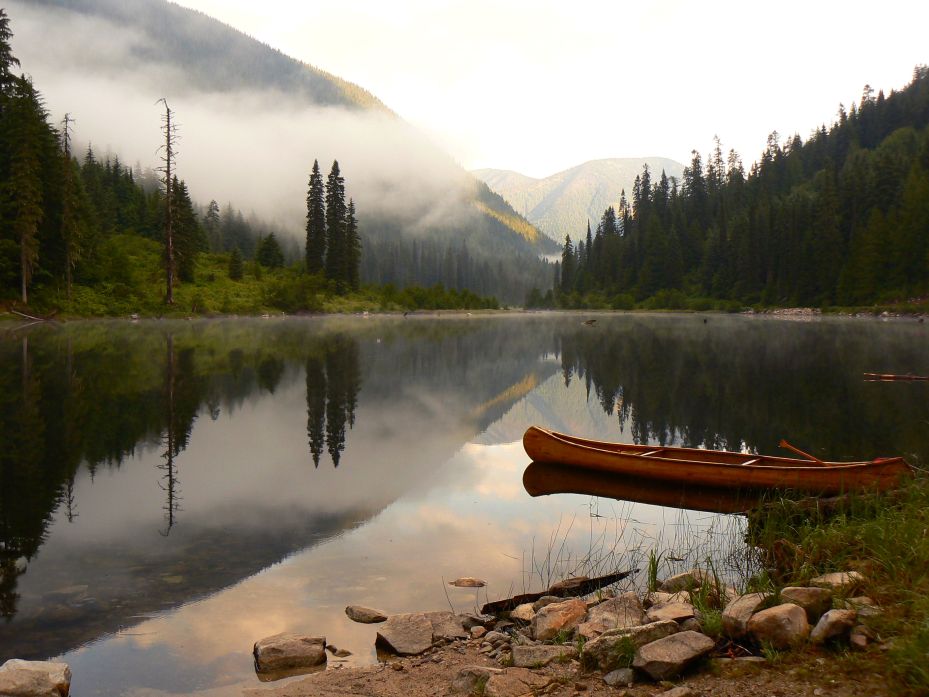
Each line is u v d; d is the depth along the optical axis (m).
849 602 4.29
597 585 5.75
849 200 98.06
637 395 17.45
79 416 12.44
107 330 36.38
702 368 23.77
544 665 4.09
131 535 6.56
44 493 7.84
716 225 131.12
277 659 4.24
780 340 38.38
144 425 11.91
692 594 5.02
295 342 32.31
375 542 6.62
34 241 42.31
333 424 12.70
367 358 25.62
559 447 9.51
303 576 5.73
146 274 61.53
